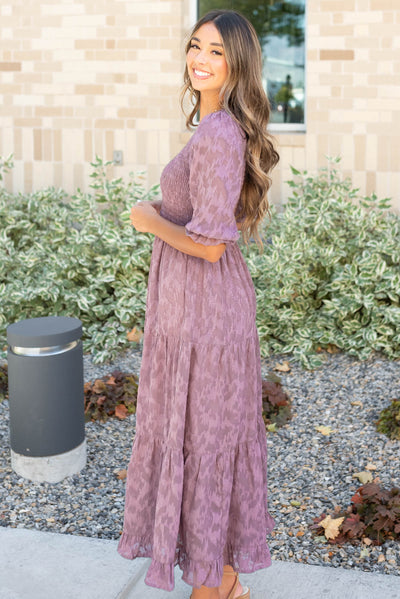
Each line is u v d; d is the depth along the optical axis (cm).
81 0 690
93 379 505
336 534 313
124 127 701
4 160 728
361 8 639
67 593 273
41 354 361
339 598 271
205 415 230
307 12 651
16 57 711
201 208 215
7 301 591
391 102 647
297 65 694
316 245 593
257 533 245
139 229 235
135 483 244
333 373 520
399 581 282
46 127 716
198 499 231
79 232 636
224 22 225
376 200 662
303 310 580
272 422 439
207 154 214
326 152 665
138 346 573
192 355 230
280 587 278
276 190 679
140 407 244
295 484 368
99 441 420
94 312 590
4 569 289
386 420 431
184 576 235
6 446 412
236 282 237
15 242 662
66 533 325
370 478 367
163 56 683
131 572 287
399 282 547
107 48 692
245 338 238
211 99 235
